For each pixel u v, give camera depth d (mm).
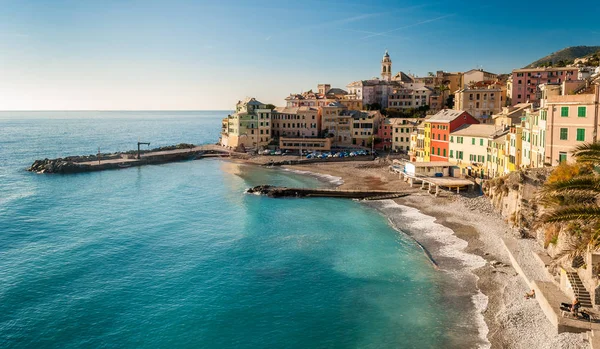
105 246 78375
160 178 153250
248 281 62844
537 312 47906
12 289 60688
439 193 110375
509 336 45625
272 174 160000
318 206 107375
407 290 58406
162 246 78188
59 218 97562
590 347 38844
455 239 77000
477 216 89688
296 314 53406
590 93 79125
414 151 157500
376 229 85812
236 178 151125
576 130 74438
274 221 93312
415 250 73062
